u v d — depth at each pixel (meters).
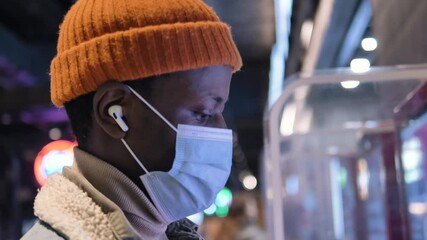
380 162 2.80
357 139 3.33
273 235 2.36
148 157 1.02
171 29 0.98
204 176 1.08
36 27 7.48
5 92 8.18
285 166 3.56
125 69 0.97
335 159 3.63
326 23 3.65
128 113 1.00
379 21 2.72
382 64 2.66
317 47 4.27
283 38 5.54
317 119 3.19
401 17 2.27
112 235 0.88
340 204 3.79
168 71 0.98
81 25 0.99
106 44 0.97
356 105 2.61
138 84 0.99
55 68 1.03
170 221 1.08
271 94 8.05
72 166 1.03
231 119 12.55
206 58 1.00
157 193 1.04
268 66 8.51
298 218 3.82
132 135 1.01
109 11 0.98
